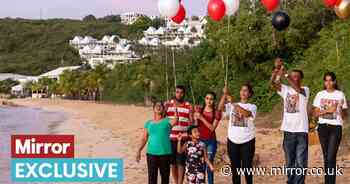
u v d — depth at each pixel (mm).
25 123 38656
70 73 107062
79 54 150125
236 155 9352
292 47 30625
